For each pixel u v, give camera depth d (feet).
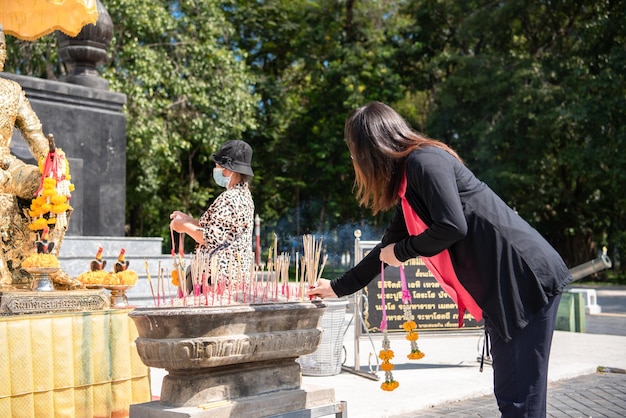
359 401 18.01
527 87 76.18
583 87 74.13
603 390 20.52
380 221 93.25
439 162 9.59
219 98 67.46
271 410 11.09
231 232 13.37
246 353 10.62
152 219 92.63
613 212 89.81
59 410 13.32
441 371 22.90
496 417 17.10
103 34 33.42
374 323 22.75
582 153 75.66
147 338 10.40
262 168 93.30
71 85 31.53
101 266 17.17
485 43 88.02
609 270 99.86
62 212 16.66
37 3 21.94
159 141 64.28
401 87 92.12
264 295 11.48
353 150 10.28
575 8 83.51
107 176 32.68
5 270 17.17
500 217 9.73
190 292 12.67
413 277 23.49
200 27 68.39
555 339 31.48
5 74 29.35
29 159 28.09
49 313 14.08
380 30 91.09
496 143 78.38
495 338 9.87
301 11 91.91
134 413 10.62
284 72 97.81
